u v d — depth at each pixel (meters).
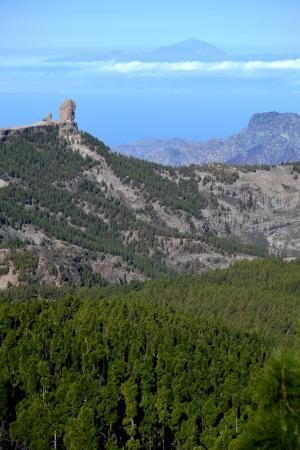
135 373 107.94
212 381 110.19
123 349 121.88
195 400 103.94
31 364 104.56
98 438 89.62
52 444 90.81
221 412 98.69
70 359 115.38
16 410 95.19
